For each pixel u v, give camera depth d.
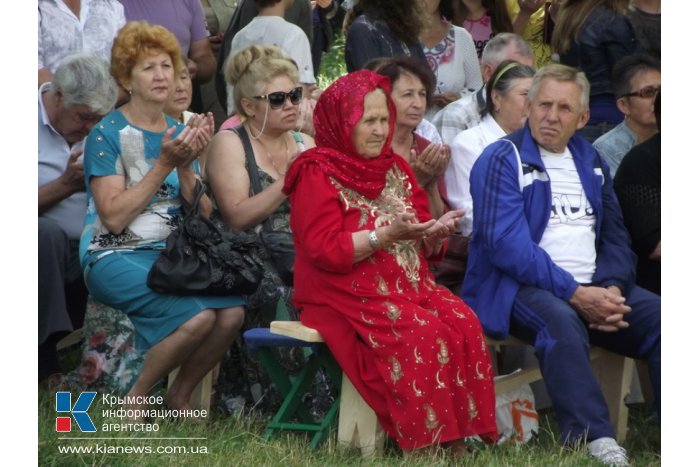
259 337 14.98
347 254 14.10
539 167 16.12
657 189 17.36
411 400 13.84
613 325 15.62
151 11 21.39
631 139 19.59
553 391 14.98
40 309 16.12
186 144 15.75
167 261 15.39
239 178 16.95
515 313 15.56
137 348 16.20
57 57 19.36
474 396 14.43
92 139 16.17
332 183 14.45
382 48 20.09
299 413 15.41
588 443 14.77
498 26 23.73
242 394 16.77
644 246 17.44
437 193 17.80
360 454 14.30
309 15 23.70
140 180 16.22
